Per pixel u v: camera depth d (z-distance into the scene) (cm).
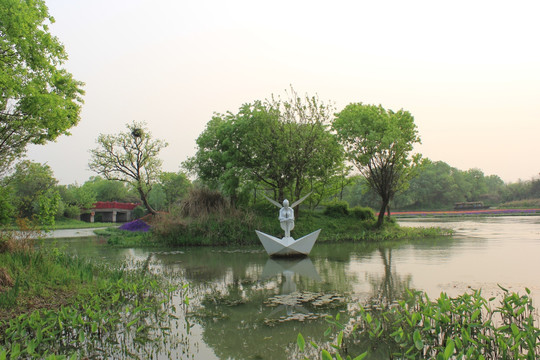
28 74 1229
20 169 1557
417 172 2988
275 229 2567
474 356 523
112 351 655
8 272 982
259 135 2681
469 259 1550
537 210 7012
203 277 1320
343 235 2619
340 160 2894
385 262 1546
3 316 784
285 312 857
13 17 1084
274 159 2678
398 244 2241
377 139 2614
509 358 536
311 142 2686
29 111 1177
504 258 1555
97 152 3369
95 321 734
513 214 6631
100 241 2773
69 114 1338
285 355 623
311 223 2744
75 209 6038
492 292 970
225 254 1967
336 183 3189
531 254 1658
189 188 2862
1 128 1302
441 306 657
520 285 1043
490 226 3609
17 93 1159
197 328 762
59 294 942
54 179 4066
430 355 596
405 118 2817
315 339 689
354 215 3003
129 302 959
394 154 2691
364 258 1689
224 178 2661
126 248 2291
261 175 2789
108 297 958
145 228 3244
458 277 1174
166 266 1585
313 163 2695
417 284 1091
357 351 625
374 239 2514
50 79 1291
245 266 1563
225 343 680
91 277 1111
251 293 1057
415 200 9631
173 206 2814
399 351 618
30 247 1233
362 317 787
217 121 3123
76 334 734
